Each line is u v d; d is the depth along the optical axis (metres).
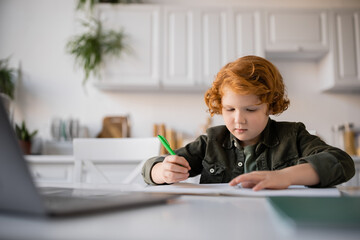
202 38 2.31
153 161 0.73
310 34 2.32
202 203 0.37
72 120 2.38
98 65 2.27
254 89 0.72
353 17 2.35
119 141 1.17
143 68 2.29
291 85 2.55
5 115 0.25
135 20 2.32
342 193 0.49
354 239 0.19
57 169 2.00
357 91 2.53
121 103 2.54
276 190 0.49
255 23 2.32
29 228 0.23
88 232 0.22
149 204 0.35
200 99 2.55
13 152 0.26
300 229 0.21
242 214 0.29
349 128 2.41
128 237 0.20
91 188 0.57
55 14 2.61
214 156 0.90
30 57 2.58
